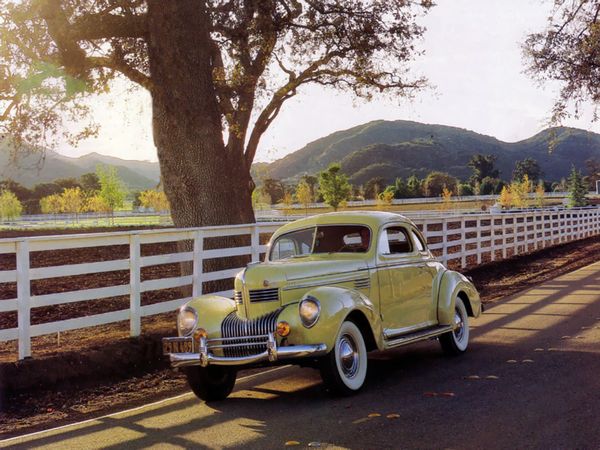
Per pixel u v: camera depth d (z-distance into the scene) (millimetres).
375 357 9430
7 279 8539
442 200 110375
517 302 14203
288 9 15297
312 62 16469
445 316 8914
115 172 96375
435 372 8070
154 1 12797
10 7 12688
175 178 13320
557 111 20078
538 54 19766
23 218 74000
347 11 15898
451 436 5418
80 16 12992
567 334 10188
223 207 13430
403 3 16000
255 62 15609
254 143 16094
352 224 8203
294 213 90500
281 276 7113
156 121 13336
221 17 15180
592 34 18906
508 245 24344
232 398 7414
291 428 5938
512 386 7078
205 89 13266
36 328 8797
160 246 27500
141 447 5660
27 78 13391
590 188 156250
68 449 5750
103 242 9758
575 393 6641
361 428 5785
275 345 6680
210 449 5469
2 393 7910
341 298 7008
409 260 8531
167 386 8539
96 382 8766
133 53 15273
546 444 5109
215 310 7301
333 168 96312
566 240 33812
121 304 14273
